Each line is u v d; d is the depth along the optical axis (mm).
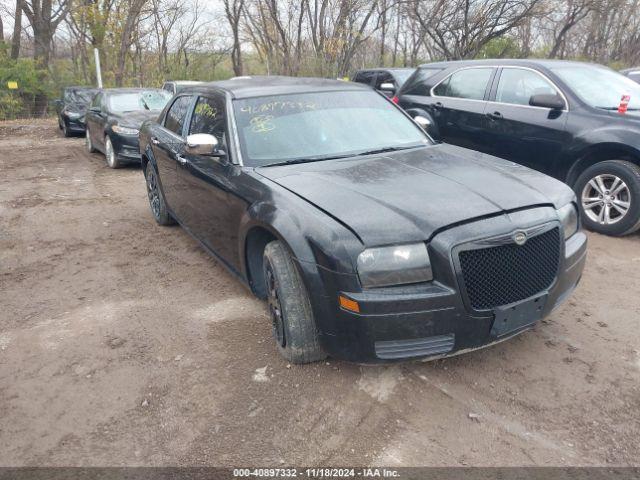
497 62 6785
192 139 3910
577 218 3443
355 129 4238
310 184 3322
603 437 2688
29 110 23359
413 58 25312
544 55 26031
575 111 5766
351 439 2717
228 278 4773
